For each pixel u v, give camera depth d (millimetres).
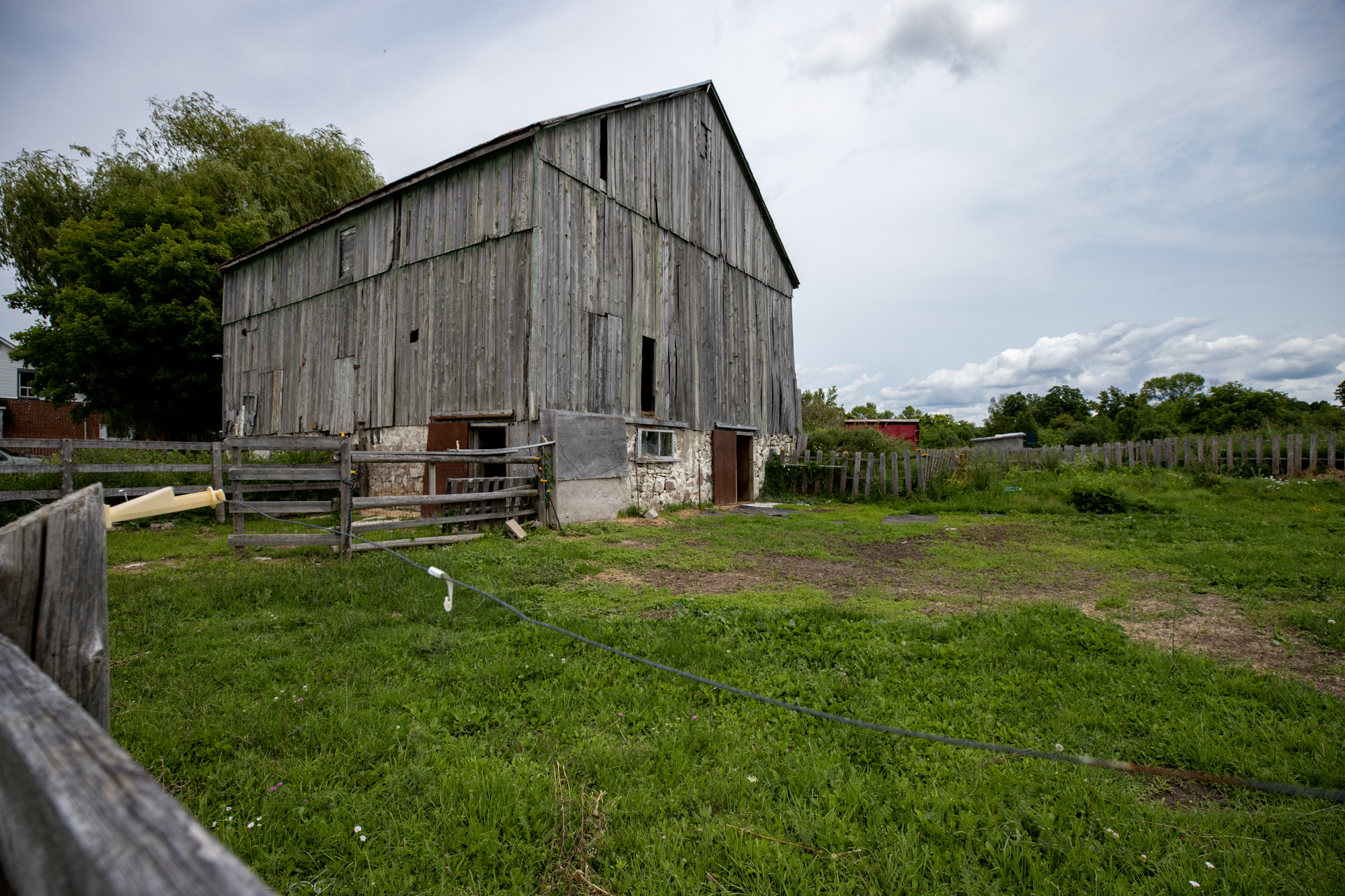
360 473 13367
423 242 12430
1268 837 2496
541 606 5520
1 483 9656
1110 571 7324
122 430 23000
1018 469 17203
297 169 23906
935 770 2896
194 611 5070
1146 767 2475
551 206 10867
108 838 564
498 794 2639
